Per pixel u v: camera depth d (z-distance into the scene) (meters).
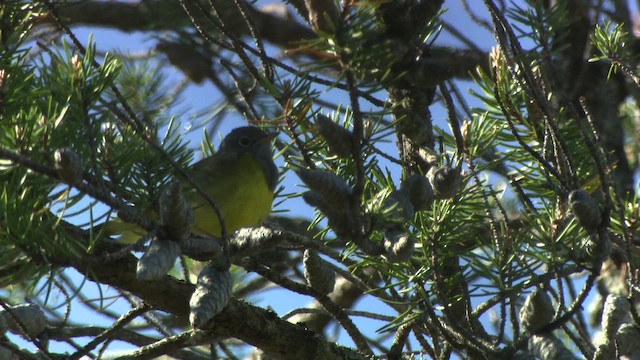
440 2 5.10
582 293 5.89
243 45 5.79
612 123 9.09
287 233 5.51
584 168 6.92
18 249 4.92
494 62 7.08
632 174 9.44
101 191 4.59
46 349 5.91
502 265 6.22
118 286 6.08
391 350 6.93
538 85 6.30
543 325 5.97
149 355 6.46
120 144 5.58
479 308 6.35
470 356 6.53
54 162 4.64
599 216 5.54
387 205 5.14
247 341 6.61
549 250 6.06
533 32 6.23
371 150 6.42
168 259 4.66
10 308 6.09
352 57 4.64
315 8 4.49
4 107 5.03
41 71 5.38
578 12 8.56
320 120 4.77
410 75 5.21
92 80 5.21
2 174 5.02
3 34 5.75
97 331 7.25
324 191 4.80
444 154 6.25
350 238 5.02
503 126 6.98
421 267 6.39
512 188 7.16
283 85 5.38
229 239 5.65
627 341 6.13
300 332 6.76
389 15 5.07
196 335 6.47
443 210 6.13
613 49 7.30
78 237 5.29
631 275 5.85
